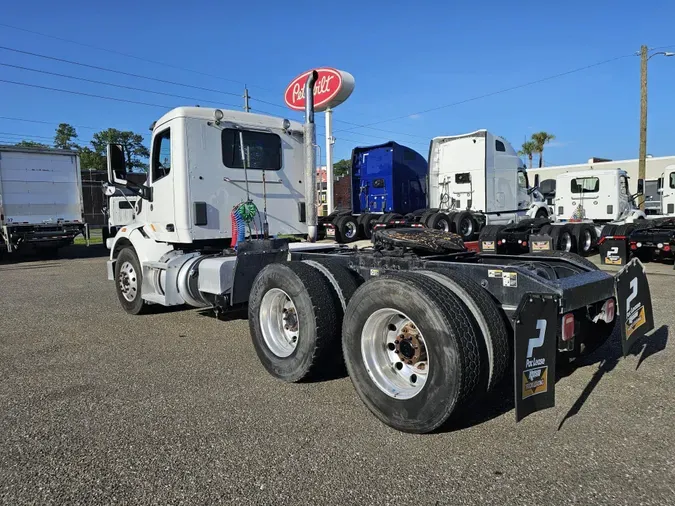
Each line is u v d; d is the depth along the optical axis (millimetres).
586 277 3945
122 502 2738
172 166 6441
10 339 6109
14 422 3752
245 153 6836
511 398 4051
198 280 6176
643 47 22188
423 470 3006
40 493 2832
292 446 3336
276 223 7195
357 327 3764
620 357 5039
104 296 9031
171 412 3908
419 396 3354
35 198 16672
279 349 4621
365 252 5090
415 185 21781
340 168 70625
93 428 3637
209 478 2961
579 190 17844
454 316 3213
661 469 2965
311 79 6535
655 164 34844
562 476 2910
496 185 18578
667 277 9820
